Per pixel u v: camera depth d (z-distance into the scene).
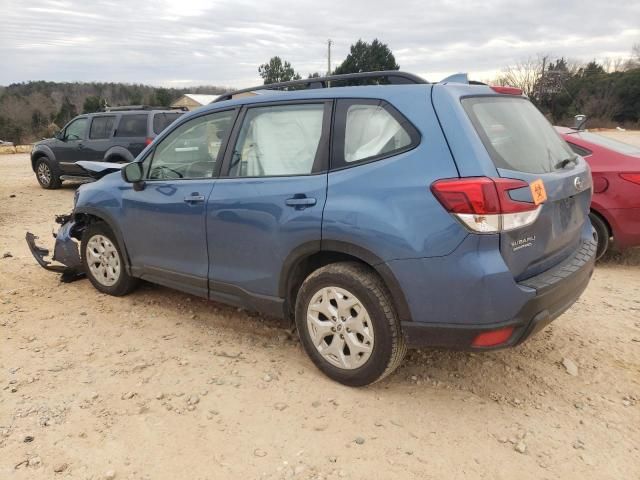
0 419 3.02
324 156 3.30
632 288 5.18
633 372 3.58
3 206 10.11
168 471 2.64
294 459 2.72
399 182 2.93
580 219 3.48
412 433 2.93
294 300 3.63
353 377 3.26
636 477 2.62
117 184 4.59
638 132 47.34
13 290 5.13
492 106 3.19
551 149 3.42
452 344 2.91
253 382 3.44
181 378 3.49
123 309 4.64
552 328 4.22
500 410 3.15
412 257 2.87
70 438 2.87
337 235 3.11
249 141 3.71
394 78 3.35
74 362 3.70
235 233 3.66
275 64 60.25
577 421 3.05
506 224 2.72
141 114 11.09
